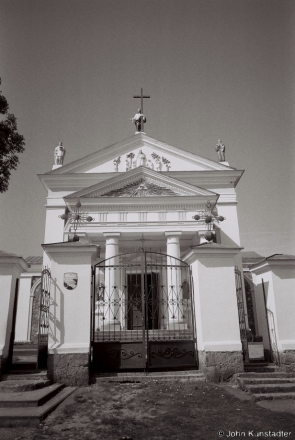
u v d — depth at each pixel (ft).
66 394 23.89
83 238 58.18
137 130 80.38
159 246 63.87
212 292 29.50
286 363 28.68
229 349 28.12
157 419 19.06
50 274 29.25
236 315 29.14
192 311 30.76
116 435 16.74
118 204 60.08
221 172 70.03
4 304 28.58
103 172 70.95
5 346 28.14
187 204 60.23
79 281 29.09
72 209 60.23
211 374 27.48
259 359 33.42
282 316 30.14
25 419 18.60
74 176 70.08
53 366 27.20
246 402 22.13
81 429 17.56
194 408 20.93
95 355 29.19
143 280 30.96
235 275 33.30
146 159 72.64
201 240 58.44
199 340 29.35
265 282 32.30
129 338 31.07
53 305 28.53
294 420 18.79
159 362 29.35
